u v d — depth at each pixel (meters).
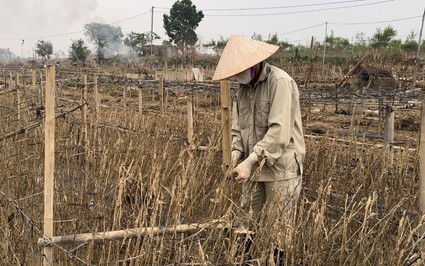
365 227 2.63
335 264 2.67
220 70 2.76
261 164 2.60
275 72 2.79
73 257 2.48
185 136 5.41
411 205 3.36
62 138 3.80
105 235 2.47
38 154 3.95
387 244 2.86
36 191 3.71
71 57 45.69
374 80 15.64
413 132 9.59
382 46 27.33
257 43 2.80
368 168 3.63
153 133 5.23
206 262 2.30
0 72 18.56
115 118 6.11
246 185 3.02
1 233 3.20
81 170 3.25
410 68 19.12
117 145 3.70
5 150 4.13
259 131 2.93
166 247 2.57
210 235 2.43
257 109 2.90
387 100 6.71
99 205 2.94
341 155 4.47
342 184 3.97
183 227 2.57
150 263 2.45
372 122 8.93
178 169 3.81
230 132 3.24
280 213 2.38
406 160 3.69
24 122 4.87
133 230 2.47
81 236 2.49
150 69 32.53
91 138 3.66
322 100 8.37
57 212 3.16
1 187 3.78
